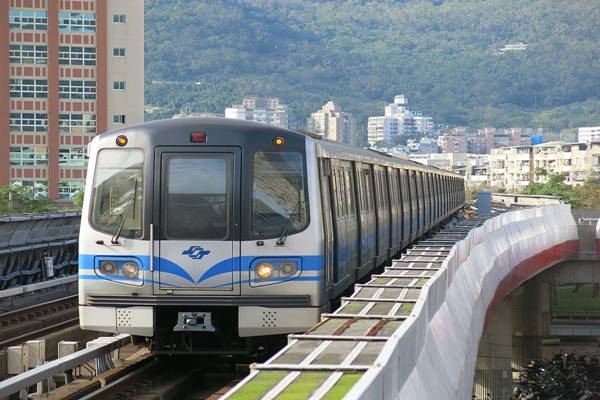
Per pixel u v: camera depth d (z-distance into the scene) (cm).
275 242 2033
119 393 1875
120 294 2031
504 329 7181
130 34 13700
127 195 2045
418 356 1289
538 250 5869
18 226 3775
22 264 3812
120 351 2411
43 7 13488
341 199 2464
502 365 7175
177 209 2033
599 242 7400
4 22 13412
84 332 2775
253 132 2050
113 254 2034
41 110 13562
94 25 13600
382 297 1764
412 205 4309
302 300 2039
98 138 2073
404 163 4031
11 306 3334
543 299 8819
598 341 10312
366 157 2925
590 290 9875
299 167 2061
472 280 2816
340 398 964
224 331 2100
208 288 2025
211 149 2041
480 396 7175
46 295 3716
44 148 13562
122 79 13725
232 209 2028
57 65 13575
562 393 7681
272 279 2031
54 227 4200
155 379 2030
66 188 13662
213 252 2023
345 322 1453
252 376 1072
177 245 2025
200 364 2258
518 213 5359
